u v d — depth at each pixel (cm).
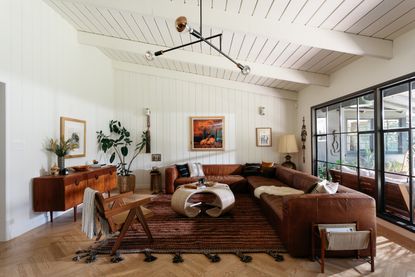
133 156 609
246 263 229
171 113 613
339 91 420
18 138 310
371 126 349
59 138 396
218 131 610
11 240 288
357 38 302
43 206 330
